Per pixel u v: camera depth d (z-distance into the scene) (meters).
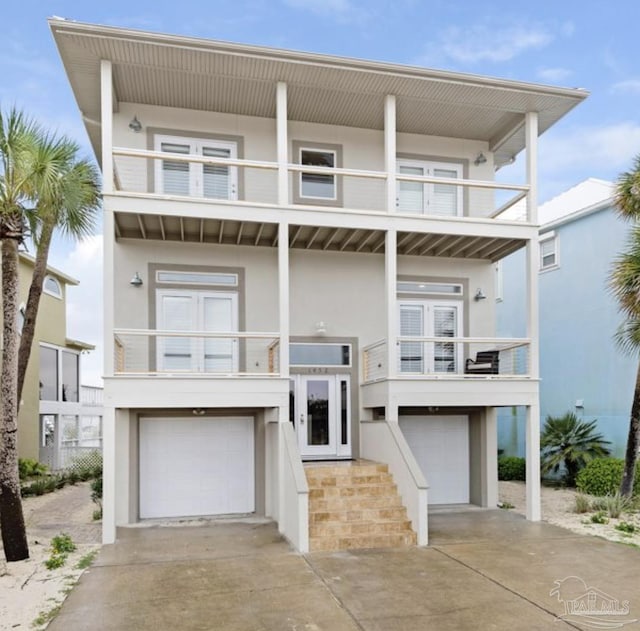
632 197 10.83
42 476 15.70
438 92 10.50
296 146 11.70
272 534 9.26
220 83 10.22
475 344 12.40
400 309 12.18
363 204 11.90
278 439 9.64
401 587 6.69
